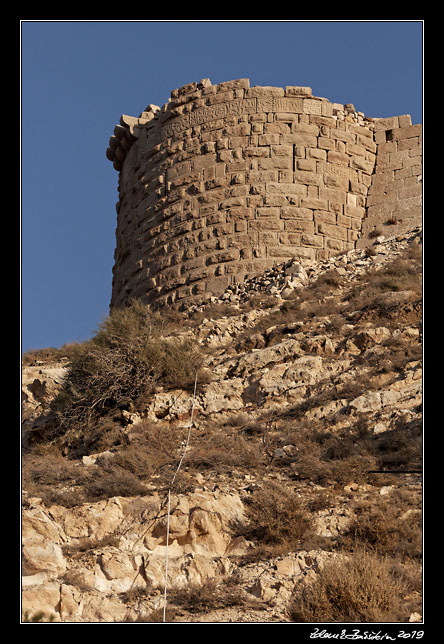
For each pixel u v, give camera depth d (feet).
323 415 126.52
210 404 136.36
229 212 197.06
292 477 111.34
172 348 147.84
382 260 181.68
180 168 206.39
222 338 161.89
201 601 87.61
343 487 107.65
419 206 200.75
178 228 201.05
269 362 144.36
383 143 210.18
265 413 131.95
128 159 224.74
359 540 95.55
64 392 145.38
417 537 95.30
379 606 83.87
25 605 85.25
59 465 119.65
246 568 93.15
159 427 131.03
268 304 172.24
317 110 205.05
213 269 193.36
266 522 98.58
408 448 111.55
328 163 201.98
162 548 97.50
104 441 131.03
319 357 141.08
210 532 98.68
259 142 201.46
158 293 198.29
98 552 94.68
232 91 206.90
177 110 211.41
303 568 91.40
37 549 92.43
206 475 112.68
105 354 146.30
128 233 216.13
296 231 194.80
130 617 85.56
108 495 106.63
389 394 124.98
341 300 164.76
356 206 202.69
